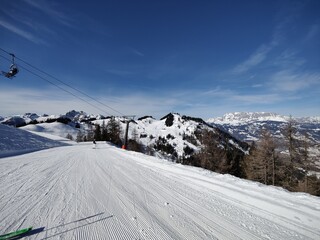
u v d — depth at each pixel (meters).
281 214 5.46
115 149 30.44
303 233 4.53
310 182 25.19
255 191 7.29
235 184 8.29
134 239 4.04
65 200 6.12
